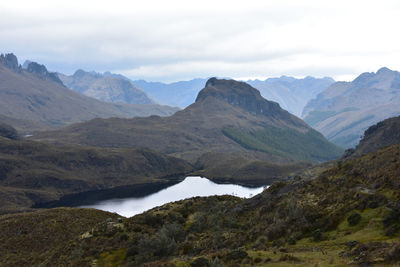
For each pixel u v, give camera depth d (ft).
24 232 392.27
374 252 120.26
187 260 170.09
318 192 230.68
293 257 139.23
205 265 151.94
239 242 208.95
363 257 118.42
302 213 203.51
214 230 262.06
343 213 181.78
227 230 245.65
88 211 466.29
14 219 430.20
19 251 352.08
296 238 180.34
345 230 165.78
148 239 242.17
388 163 207.82
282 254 149.79
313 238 171.83
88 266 236.22
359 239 148.05
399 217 148.77
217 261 145.59
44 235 385.09
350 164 250.78
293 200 228.84
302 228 186.39
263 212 250.98
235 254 158.20
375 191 187.21
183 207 385.91
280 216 218.59
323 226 181.57
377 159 224.12
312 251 150.61
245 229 240.12
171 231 260.21
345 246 144.05
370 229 153.48
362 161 240.12
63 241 371.15
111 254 250.98
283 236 192.44
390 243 125.18
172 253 223.30
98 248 265.95
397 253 110.01
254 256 154.92
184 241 247.91
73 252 262.67
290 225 196.95
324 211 195.42
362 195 186.70
